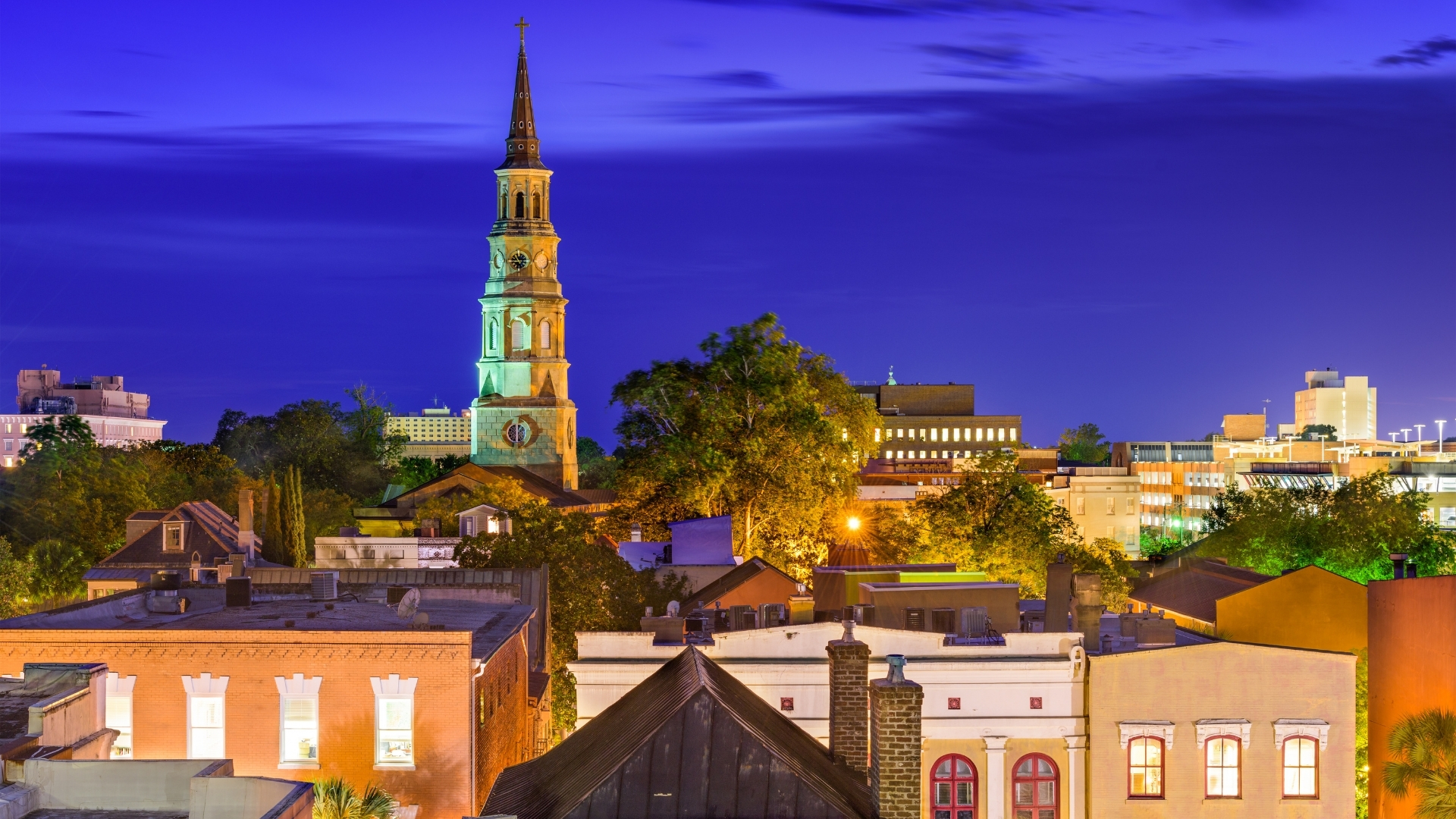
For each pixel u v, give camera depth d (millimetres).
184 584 48719
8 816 24719
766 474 103312
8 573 92125
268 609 42812
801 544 104250
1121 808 36719
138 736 35250
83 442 155500
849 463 111250
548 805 26500
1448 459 182250
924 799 36781
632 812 25406
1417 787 41875
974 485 98000
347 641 35281
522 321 172875
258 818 24828
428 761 35125
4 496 113688
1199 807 36750
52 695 29641
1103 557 91188
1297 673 36969
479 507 88250
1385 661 47688
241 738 35219
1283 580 61062
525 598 55250
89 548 110125
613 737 28281
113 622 38844
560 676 56312
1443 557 99125
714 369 107500
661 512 105062
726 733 26125
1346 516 104125
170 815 25531
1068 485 174000
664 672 32875
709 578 75500
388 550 79875
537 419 172250
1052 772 36875
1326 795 36844
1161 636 39188
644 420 110688
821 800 25672
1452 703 43125
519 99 174500
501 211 174250
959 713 36812
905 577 53188
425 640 35250
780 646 36969
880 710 27781
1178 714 36844
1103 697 36781
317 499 143875
